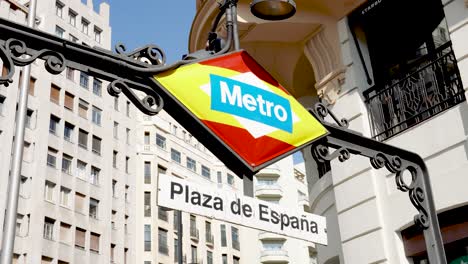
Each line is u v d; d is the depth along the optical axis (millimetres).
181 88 4016
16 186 14555
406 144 8266
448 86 8109
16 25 3469
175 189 3967
